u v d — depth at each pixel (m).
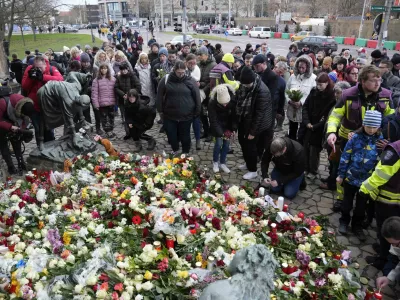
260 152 5.84
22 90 5.64
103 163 4.77
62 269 2.54
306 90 6.32
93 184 4.16
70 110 5.05
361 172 3.80
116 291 2.39
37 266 2.62
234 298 1.44
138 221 3.18
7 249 2.87
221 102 5.01
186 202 3.71
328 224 4.01
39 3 21.05
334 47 27.09
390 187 3.29
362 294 2.73
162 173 4.36
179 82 5.69
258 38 43.56
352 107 4.20
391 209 3.33
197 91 5.84
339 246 3.39
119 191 4.02
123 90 7.24
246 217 3.49
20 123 5.27
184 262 2.71
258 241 3.18
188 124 5.96
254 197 4.23
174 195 3.90
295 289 2.60
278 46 31.67
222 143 5.56
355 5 52.03
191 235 3.06
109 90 7.16
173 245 2.96
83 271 2.43
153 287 2.46
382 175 3.19
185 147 6.22
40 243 3.06
